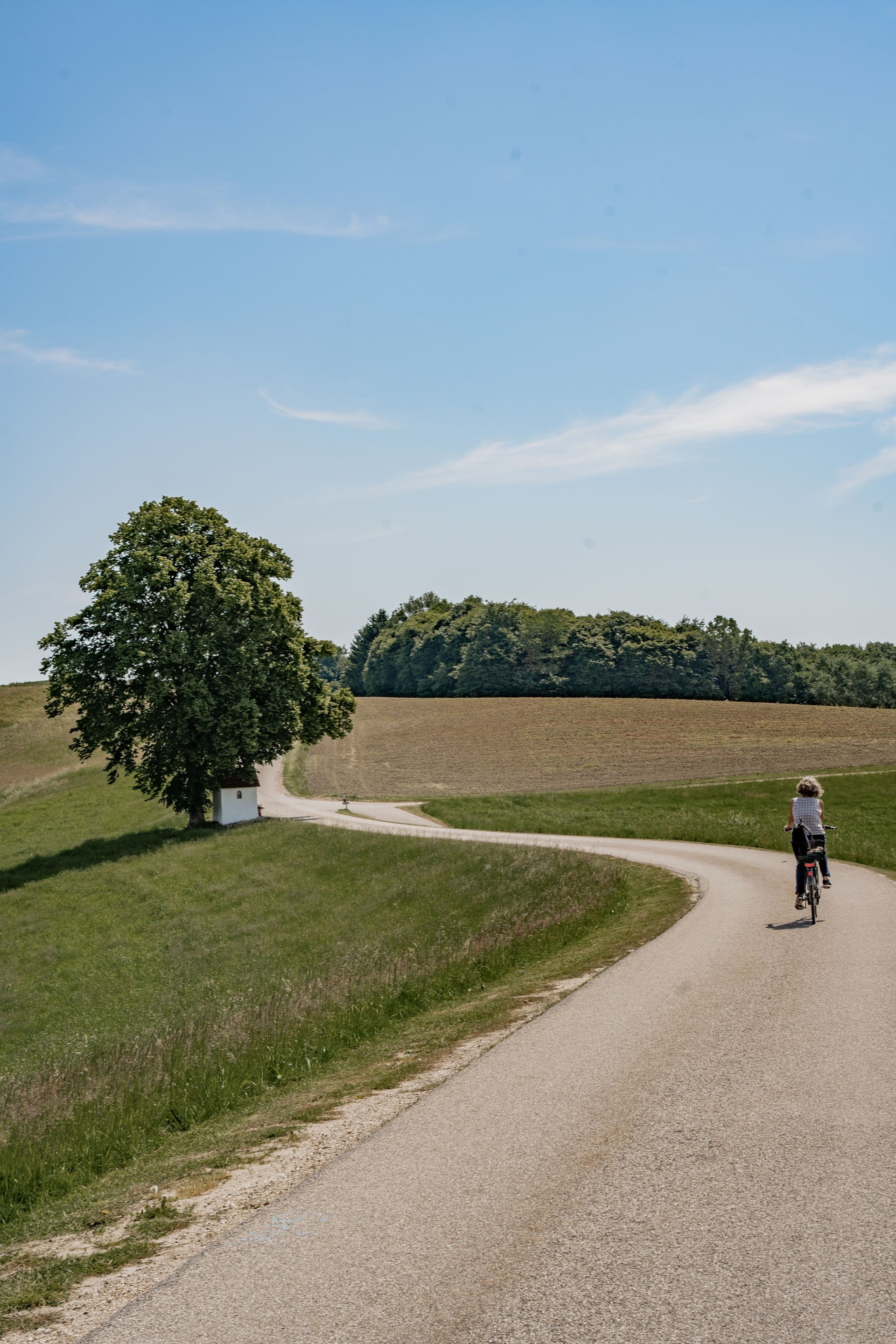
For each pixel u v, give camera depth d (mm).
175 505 47469
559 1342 3701
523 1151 5828
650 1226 4645
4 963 29578
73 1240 5582
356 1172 5754
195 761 45188
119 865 39969
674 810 54219
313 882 34250
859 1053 7289
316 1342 3838
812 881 13938
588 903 20406
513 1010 10523
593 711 106812
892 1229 4484
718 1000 9445
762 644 137500
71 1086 11984
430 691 151625
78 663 44438
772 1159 5387
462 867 30781
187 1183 6344
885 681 137125
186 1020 16594
